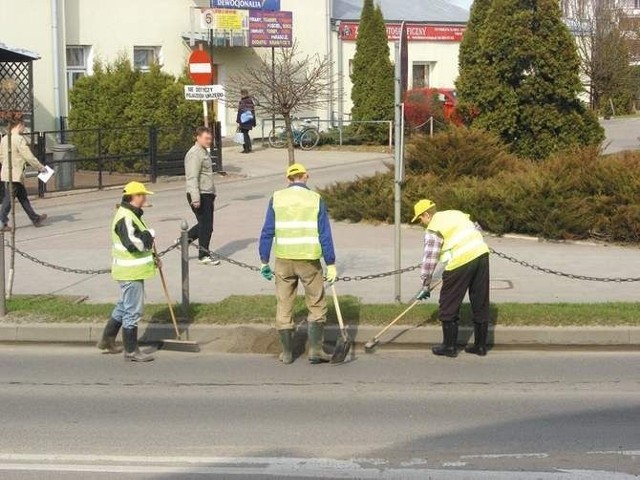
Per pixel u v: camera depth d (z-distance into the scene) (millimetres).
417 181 28531
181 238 17344
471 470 10078
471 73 32500
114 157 37875
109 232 27438
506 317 16984
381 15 56438
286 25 54938
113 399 13352
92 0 49906
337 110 60344
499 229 25656
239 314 17422
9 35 45062
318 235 15141
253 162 46406
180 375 14781
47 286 20344
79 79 44344
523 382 14148
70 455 10742
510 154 31156
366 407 12797
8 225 28625
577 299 18625
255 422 12094
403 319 17062
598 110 80312
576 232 24828
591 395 13352
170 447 11023
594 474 9914
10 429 11844
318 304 15383
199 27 52844
